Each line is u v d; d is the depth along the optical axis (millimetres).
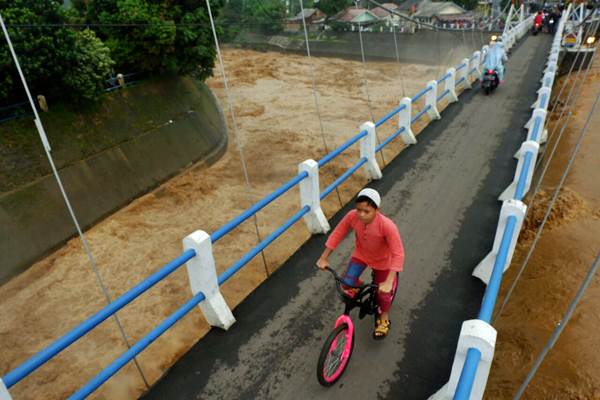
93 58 10906
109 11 13156
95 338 6719
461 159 8414
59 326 7266
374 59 36969
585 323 4215
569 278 5016
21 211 9406
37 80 10344
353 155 14531
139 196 11945
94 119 11805
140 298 7645
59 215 9953
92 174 11062
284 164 14359
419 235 5746
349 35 40188
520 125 10352
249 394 3512
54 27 9945
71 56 10289
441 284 4695
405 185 7363
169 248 9469
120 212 11195
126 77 13938
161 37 12727
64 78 10453
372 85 27703
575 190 7250
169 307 7367
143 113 13344
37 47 9672
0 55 9242
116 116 12430
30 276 8812
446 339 3941
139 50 13539
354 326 4113
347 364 3680
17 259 8930
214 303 4172
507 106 12070
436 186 7250
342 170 12992
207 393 3549
